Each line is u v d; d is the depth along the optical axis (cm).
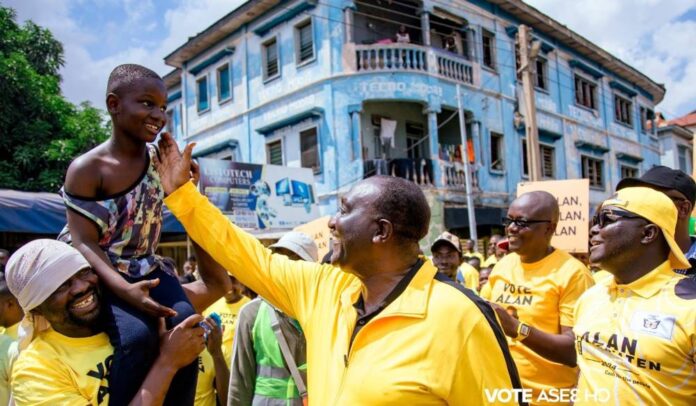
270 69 1565
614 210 226
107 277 183
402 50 1375
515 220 345
